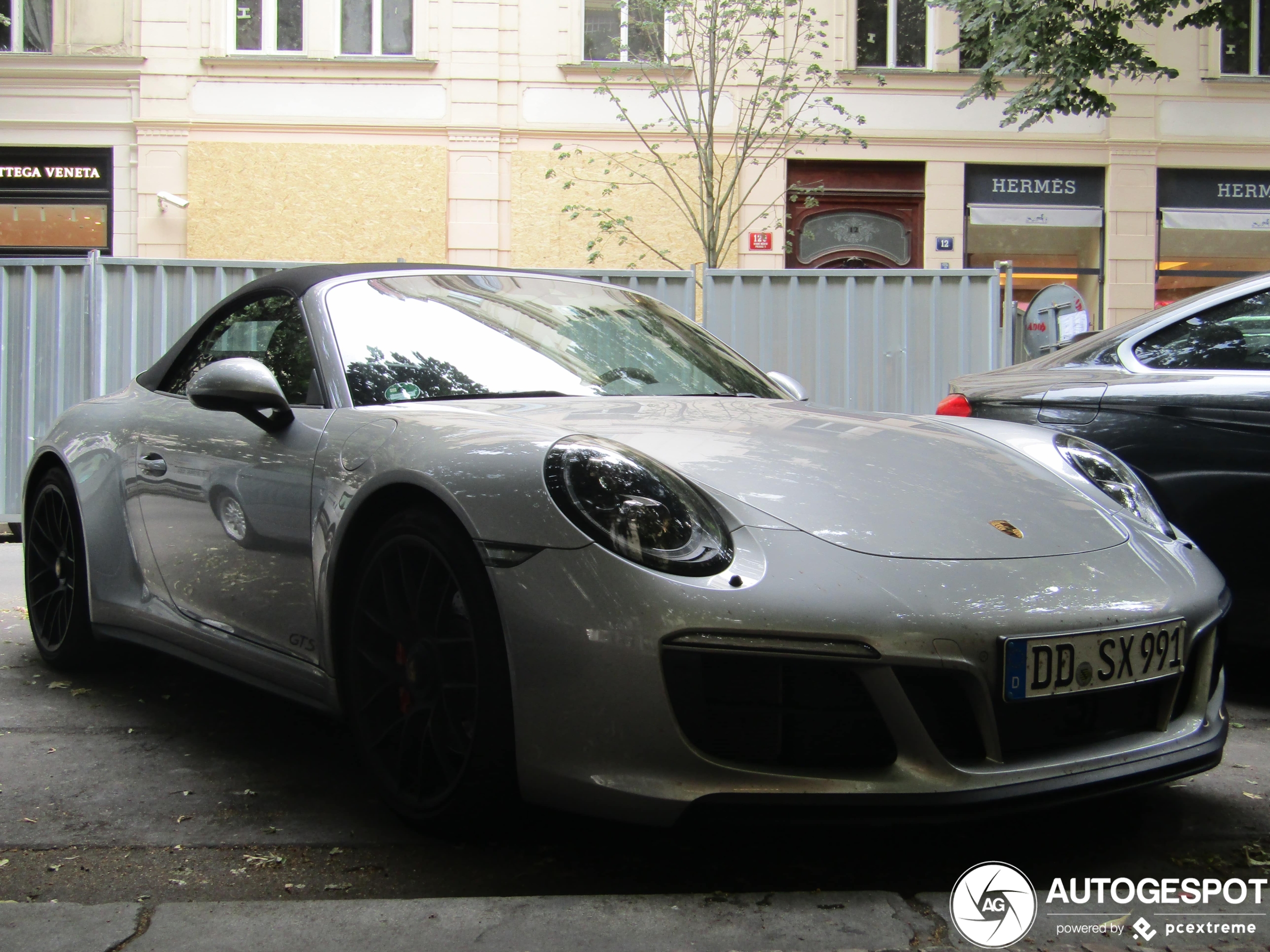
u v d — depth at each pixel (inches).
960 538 84.0
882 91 537.3
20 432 318.0
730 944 68.7
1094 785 80.0
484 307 120.4
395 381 106.3
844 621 75.4
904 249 547.5
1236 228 553.6
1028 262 550.6
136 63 524.7
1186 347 139.5
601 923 71.4
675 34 495.2
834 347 332.2
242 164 528.7
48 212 532.4
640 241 503.2
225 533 111.1
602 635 76.2
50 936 69.1
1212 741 88.3
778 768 76.2
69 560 142.2
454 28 528.4
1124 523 95.0
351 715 94.5
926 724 77.0
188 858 86.0
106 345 318.7
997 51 429.7
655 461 84.7
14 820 93.8
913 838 90.1
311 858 86.0
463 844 87.7
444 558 84.7
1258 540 127.6
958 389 160.1
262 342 119.9
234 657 110.4
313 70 527.5
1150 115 546.9
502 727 81.0
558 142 529.7
